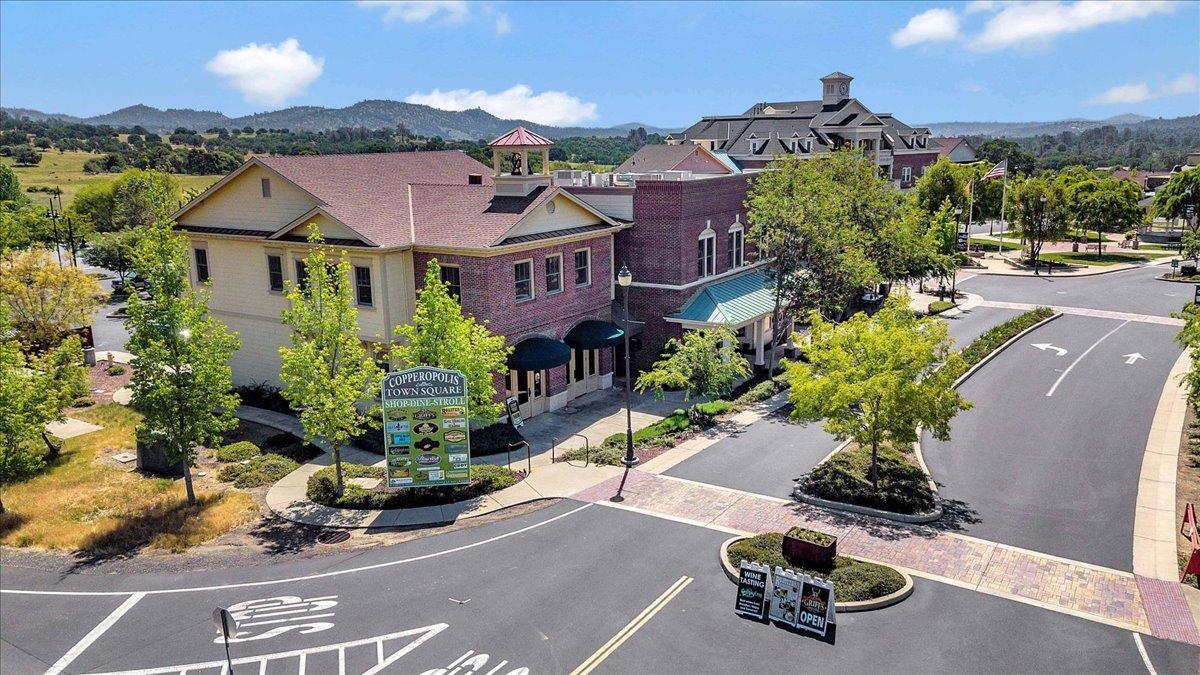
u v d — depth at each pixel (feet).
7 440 73.97
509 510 72.02
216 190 108.06
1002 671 46.52
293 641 51.85
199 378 71.82
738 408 100.42
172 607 56.90
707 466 80.74
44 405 78.23
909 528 65.10
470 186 109.09
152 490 79.41
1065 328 138.00
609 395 110.11
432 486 74.28
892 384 65.67
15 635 53.98
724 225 120.78
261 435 95.86
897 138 265.54
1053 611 52.44
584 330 106.52
